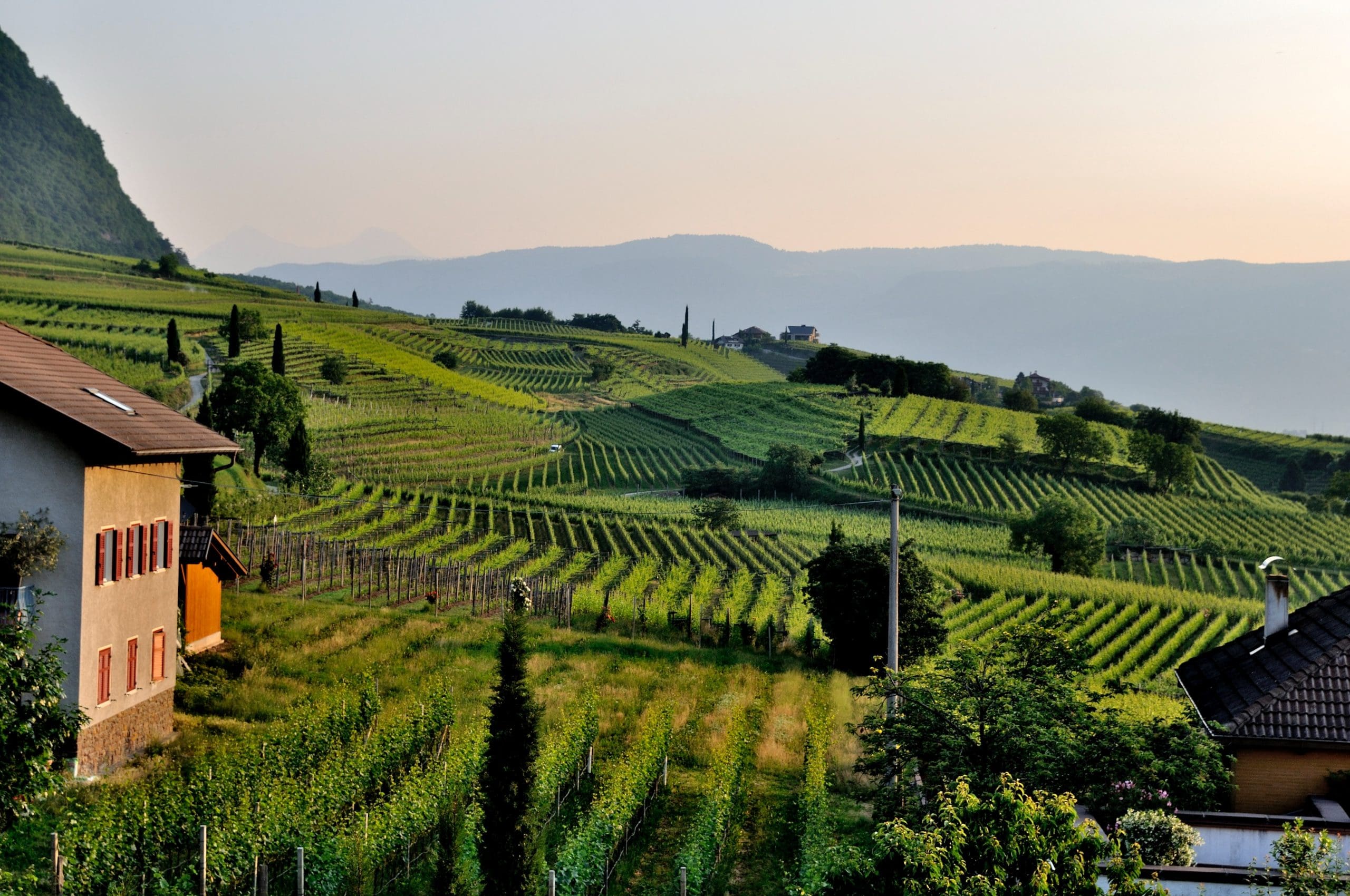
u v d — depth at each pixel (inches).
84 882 689.6
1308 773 838.5
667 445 5679.1
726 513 3491.6
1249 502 4975.4
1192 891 618.8
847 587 1817.2
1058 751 772.0
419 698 1256.2
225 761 967.6
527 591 2009.1
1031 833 519.2
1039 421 5152.6
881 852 550.0
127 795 856.3
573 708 1266.0
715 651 1939.0
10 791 678.5
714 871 899.4
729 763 1088.8
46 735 697.6
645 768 1063.6
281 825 812.6
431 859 863.1
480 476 4249.5
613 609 2174.0
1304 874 573.3
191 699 1233.4
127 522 1033.5
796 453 4667.8
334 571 2116.1
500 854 739.4
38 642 940.6
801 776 1203.2
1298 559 3865.7
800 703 1533.0
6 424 943.7
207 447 1122.0
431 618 1817.2
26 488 948.0
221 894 745.0
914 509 4357.8
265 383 2785.4
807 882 789.2
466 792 956.6
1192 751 798.5
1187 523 4397.1
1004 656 895.7
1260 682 906.1
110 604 1000.9
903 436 5585.6
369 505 2997.0
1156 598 2689.5
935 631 1815.9
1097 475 5032.0
